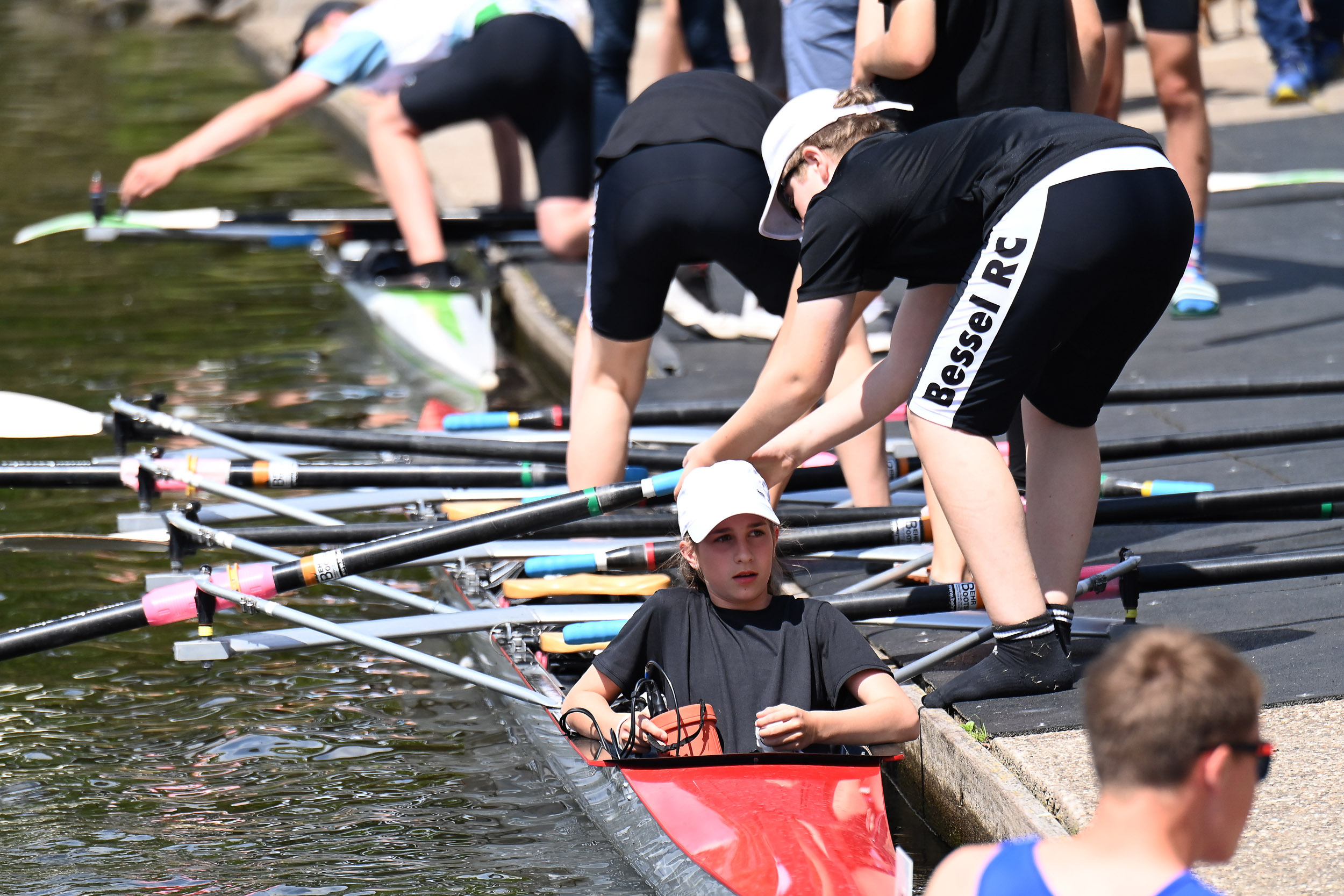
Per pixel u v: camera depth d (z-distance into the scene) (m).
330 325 31.89
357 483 18.94
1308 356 23.94
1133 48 55.03
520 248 35.38
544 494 20.05
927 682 14.72
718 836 11.23
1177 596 16.28
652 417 21.09
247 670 17.34
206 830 13.74
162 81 68.69
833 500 20.11
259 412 26.41
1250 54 50.41
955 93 16.36
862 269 13.24
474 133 51.75
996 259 12.61
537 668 15.15
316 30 29.95
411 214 30.09
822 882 10.56
